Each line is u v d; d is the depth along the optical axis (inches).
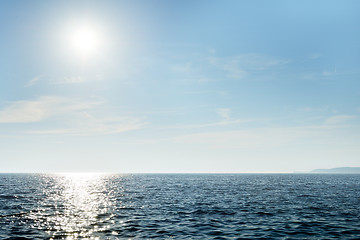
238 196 1889.8
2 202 1502.2
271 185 3260.3
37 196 1909.4
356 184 3614.7
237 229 879.1
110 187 3038.9
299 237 784.3
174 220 1024.9
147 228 891.4
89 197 1882.4
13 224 940.6
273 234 817.5
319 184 3540.8
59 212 1207.6
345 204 1462.8
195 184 3535.9
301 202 1545.3
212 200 1658.5
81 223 967.0
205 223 970.7
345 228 893.2
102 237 776.9
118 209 1302.9
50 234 808.3
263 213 1174.3
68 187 3061.0
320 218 1059.3
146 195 2001.7
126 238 765.9
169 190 2476.6
